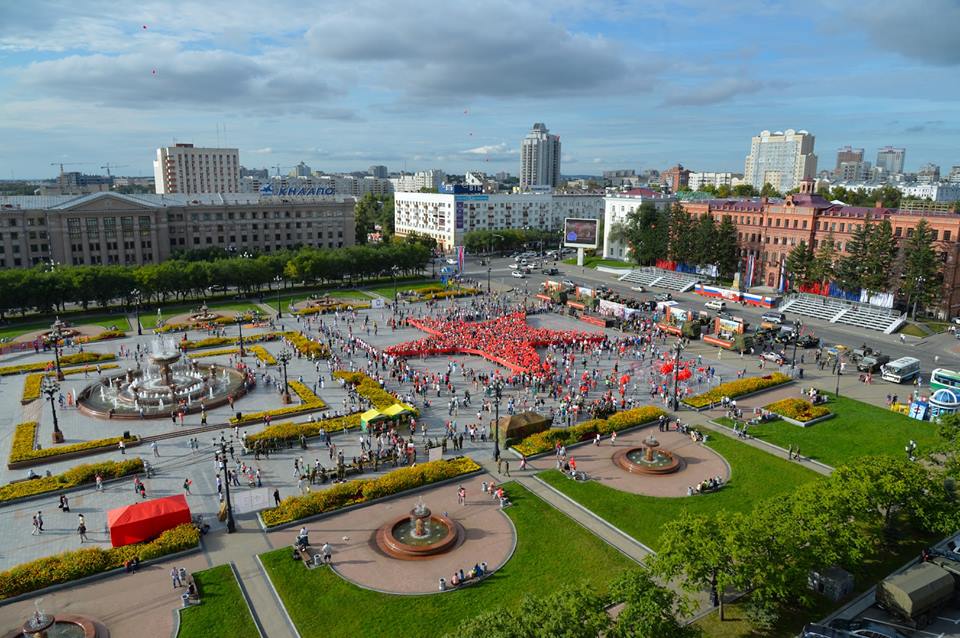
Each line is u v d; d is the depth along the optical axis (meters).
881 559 49.12
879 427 76.50
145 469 63.66
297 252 178.12
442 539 51.31
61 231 167.00
